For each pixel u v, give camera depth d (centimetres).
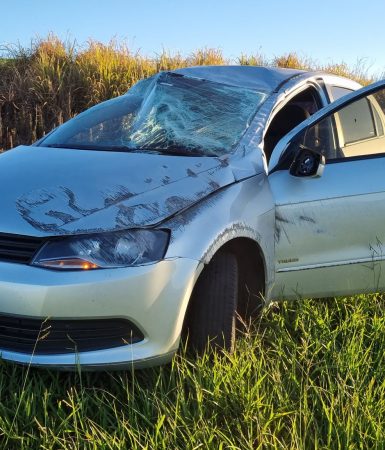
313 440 238
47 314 252
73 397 258
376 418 250
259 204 310
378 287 359
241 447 234
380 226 345
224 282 293
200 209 282
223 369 275
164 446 227
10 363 267
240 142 338
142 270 259
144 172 294
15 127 806
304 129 346
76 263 255
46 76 862
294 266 334
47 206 269
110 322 260
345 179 339
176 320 266
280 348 301
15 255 260
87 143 356
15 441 232
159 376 266
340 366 285
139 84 419
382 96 377
